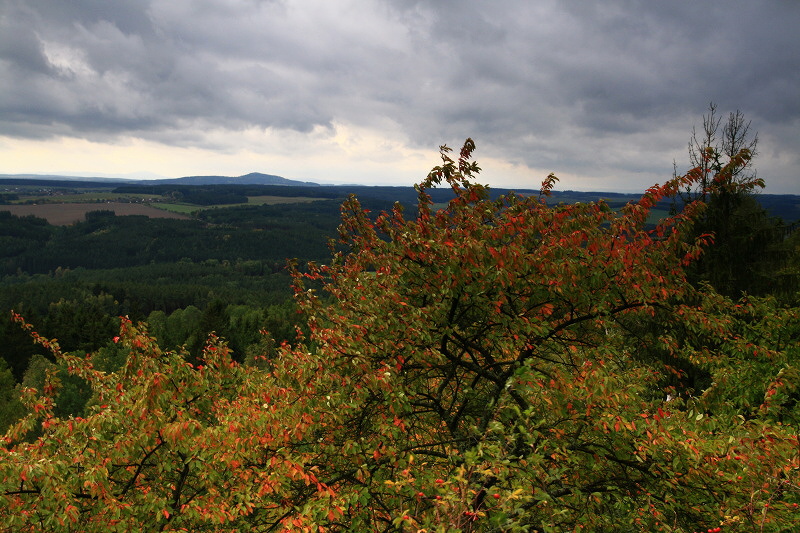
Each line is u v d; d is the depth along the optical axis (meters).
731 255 16.59
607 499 6.71
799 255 17.69
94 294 155.50
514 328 7.54
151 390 6.34
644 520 6.27
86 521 6.48
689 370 14.74
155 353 7.05
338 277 8.45
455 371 8.39
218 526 6.59
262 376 8.34
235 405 7.53
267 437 6.41
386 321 7.16
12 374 60.97
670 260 7.82
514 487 5.40
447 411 8.45
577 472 7.14
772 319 9.87
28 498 6.07
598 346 8.74
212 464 6.60
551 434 7.17
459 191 8.49
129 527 6.16
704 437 6.56
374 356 7.19
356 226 8.92
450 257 7.02
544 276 7.43
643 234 7.64
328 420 6.84
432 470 7.02
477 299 7.53
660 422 5.94
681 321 8.71
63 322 78.88
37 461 5.86
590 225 7.68
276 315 97.38
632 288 7.50
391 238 7.64
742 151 7.59
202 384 7.42
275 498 6.93
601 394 6.42
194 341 72.44
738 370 9.23
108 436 7.39
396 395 6.45
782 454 5.38
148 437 6.38
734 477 5.71
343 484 6.95
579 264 7.18
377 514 6.90
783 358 8.73
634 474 7.15
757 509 5.53
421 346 7.42
